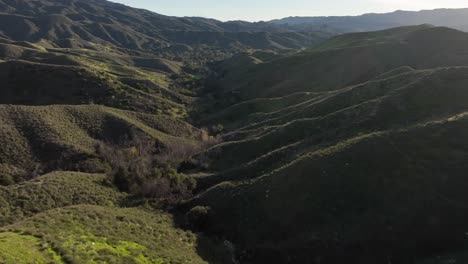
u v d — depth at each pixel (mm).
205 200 41219
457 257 29078
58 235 26312
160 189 43781
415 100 49500
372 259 30844
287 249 32750
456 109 46062
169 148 64438
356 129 47469
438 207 33375
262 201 38344
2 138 58188
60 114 69562
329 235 32969
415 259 30281
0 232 25766
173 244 32000
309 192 37500
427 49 91250
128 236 30141
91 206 34969
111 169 53688
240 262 32781
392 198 35094
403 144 40219
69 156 57438
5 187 37906
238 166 49438
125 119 73188
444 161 37469
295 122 55875
